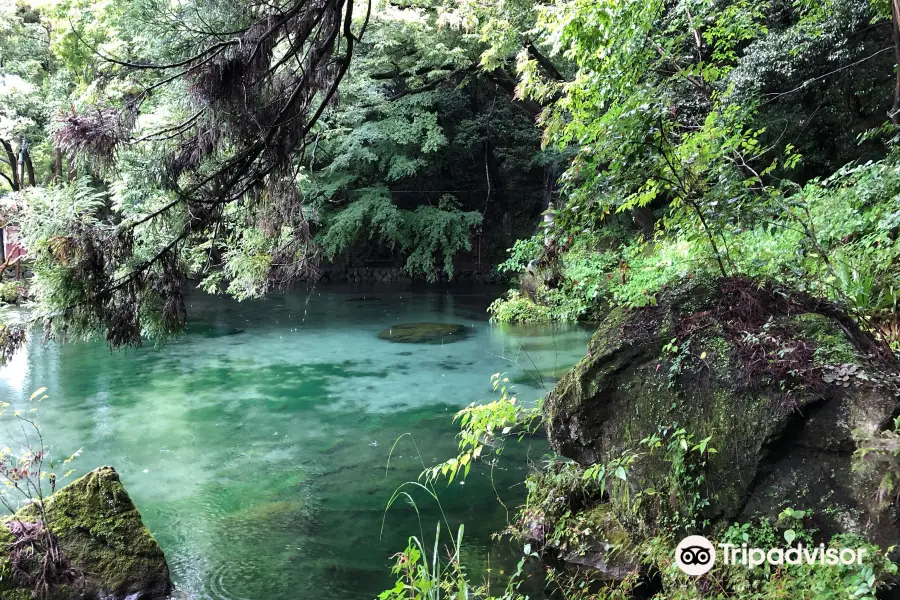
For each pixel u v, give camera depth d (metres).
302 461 6.52
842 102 10.37
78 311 3.44
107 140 3.51
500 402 4.24
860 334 3.43
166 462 6.54
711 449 3.19
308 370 10.55
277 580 4.29
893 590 2.51
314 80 3.76
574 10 5.32
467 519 5.08
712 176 4.10
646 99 3.86
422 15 14.90
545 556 4.39
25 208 3.38
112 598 4.05
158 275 3.68
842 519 2.78
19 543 4.06
